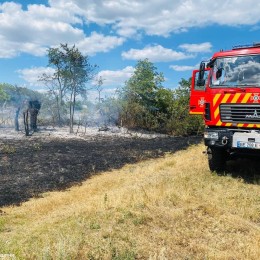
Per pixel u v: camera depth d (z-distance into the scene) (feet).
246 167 27.22
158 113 69.26
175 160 33.27
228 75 23.31
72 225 15.20
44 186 26.25
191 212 16.80
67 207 20.03
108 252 12.29
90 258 11.97
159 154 41.39
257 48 23.07
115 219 15.66
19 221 17.94
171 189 20.13
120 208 17.06
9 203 21.84
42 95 74.18
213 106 23.56
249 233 14.52
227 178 23.49
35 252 12.35
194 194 19.77
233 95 22.74
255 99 22.07
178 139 56.34
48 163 34.17
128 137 56.85
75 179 28.84
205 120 24.25
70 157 37.58
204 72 25.04
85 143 48.42
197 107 28.81
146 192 19.75
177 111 66.64
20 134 55.16
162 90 72.43
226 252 12.74
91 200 19.90
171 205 17.76
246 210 17.15
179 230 14.61
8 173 29.71
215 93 23.45
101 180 28.04
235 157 25.59
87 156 38.65
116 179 27.86
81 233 14.07
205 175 24.66
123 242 13.29
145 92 72.90
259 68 22.57
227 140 22.65
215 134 23.06
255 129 22.31
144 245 13.19
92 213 16.80
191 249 13.02
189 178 23.77
